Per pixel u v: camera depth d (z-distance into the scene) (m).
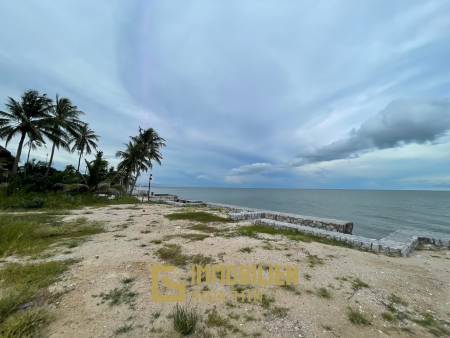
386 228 17.19
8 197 15.17
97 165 21.70
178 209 15.62
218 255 5.64
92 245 6.34
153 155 29.27
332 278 4.46
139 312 3.12
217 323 2.92
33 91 20.97
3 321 2.77
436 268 5.36
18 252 5.58
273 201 42.47
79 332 2.66
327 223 11.10
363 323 3.04
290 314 3.18
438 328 2.99
